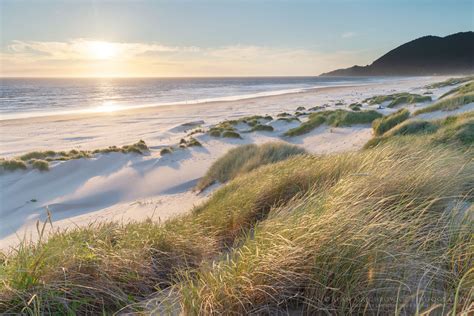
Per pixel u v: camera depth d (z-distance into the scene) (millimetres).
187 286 2463
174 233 3949
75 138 24906
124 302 2625
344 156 5980
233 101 54156
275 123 25641
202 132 24703
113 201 13000
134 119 34531
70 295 2518
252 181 6801
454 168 4375
